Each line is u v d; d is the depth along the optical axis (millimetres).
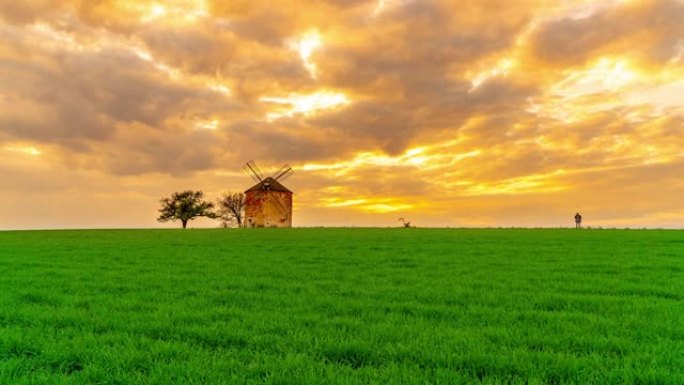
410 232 51375
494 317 10156
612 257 23609
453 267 19984
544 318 10109
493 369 6840
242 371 6723
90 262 23016
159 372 6676
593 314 10438
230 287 15008
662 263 20594
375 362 7195
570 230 54719
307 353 7586
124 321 10078
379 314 10453
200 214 116062
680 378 6223
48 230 68688
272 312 10867
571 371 6609
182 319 10250
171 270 19594
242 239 41062
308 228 69312
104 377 6598
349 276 17141
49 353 7590
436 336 8508
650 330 8938
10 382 6379
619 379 6336
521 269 19094
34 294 13375
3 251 29531
